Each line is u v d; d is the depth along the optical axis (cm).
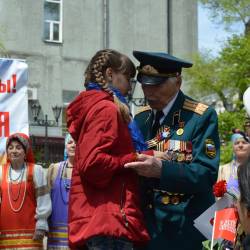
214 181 443
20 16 2773
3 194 697
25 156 717
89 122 408
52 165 731
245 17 2448
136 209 414
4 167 711
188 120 455
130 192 414
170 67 451
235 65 2408
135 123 446
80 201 411
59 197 710
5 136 786
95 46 2914
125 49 2956
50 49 2834
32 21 2794
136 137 429
